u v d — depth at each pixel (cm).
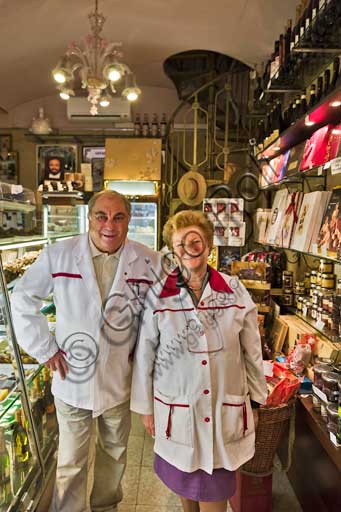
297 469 225
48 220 289
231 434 157
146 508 213
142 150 477
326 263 247
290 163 290
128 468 246
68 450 190
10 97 526
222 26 376
